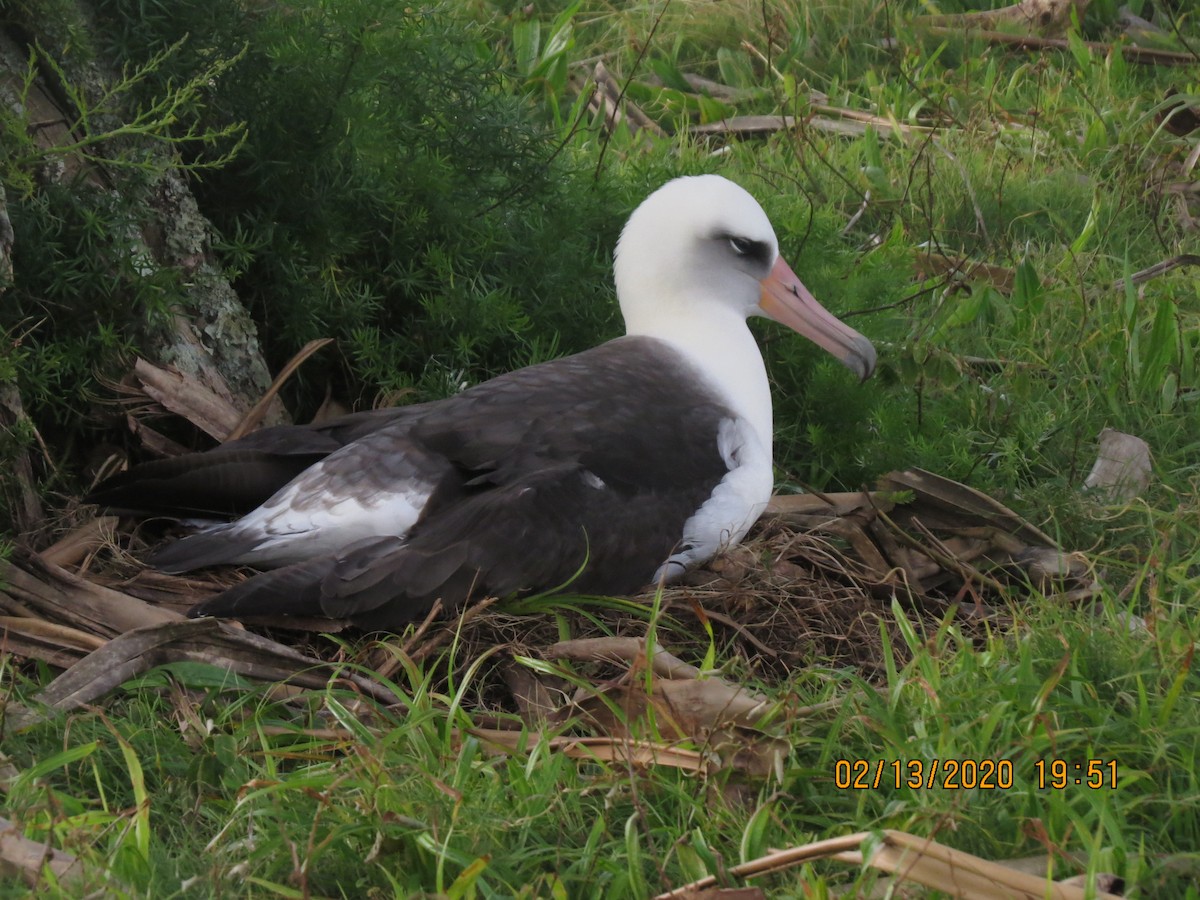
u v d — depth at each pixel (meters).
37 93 9.65
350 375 10.91
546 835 6.82
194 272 10.07
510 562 8.20
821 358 11.73
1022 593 9.76
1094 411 11.91
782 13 19.55
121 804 7.01
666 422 9.12
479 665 8.09
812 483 11.11
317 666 7.93
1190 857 6.38
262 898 6.33
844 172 15.96
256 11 10.53
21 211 9.41
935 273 13.91
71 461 9.99
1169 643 8.02
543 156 11.72
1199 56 18.20
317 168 10.42
